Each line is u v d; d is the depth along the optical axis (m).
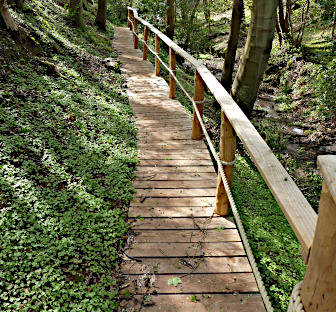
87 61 8.33
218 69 15.18
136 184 3.94
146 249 2.94
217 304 2.41
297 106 10.58
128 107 6.38
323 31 16.23
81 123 5.01
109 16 21.05
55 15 11.18
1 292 2.35
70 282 2.52
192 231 3.16
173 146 4.89
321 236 0.94
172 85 6.86
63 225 3.07
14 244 2.74
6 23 6.09
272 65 13.85
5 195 3.15
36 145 4.06
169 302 2.43
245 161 5.66
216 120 7.08
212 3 19.50
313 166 6.72
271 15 5.57
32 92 5.12
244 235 2.27
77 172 3.94
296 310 1.12
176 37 17.28
